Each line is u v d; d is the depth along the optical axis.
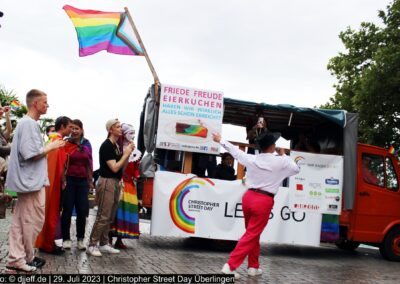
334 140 9.73
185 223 8.51
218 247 8.81
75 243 8.34
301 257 9.28
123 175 8.14
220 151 8.69
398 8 20.58
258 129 9.02
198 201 8.58
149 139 8.55
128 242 9.41
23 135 5.35
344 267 8.27
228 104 9.02
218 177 9.09
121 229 8.09
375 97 19.27
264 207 6.16
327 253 10.36
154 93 8.61
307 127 10.93
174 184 8.52
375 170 9.67
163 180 8.49
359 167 9.53
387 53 19.25
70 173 7.38
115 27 9.13
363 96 19.77
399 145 20.00
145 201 8.55
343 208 9.16
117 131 7.14
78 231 7.55
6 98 16.09
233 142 8.98
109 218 7.17
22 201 5.51
